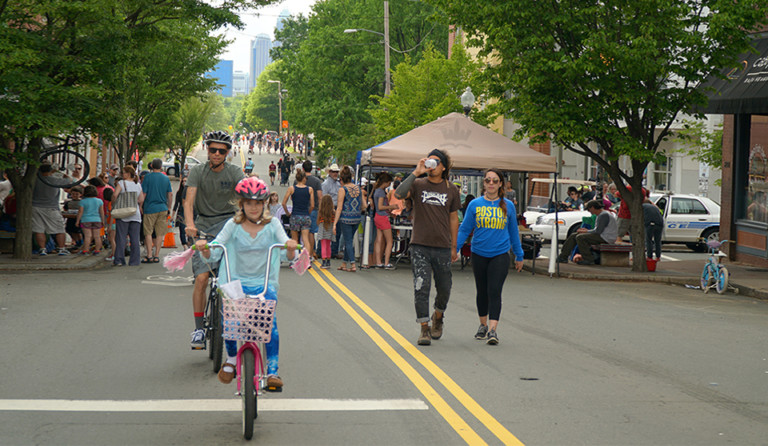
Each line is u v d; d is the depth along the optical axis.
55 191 18.06
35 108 15.70
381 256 18.58
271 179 68.06
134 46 19.25
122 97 18.03
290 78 63.22
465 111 23.50
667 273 18.17
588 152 18.69
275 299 6.28
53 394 6.97
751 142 20.88
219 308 7.57
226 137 8.12
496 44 17.53
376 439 5.86
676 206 24.97
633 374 8.12
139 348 8.94
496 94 19.25
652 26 16.25
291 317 11.12
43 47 16.39
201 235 8.26
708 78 20.03
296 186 17.34
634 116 18.20
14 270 15.89
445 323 11.01
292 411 6.55
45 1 15.95
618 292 15.23
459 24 18.58
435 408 6.70
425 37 52.62
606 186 27.98
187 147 60.12
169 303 12.12
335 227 17.08
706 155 26.06
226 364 6.18
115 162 47.91
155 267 17.23
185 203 8.05
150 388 7.22
